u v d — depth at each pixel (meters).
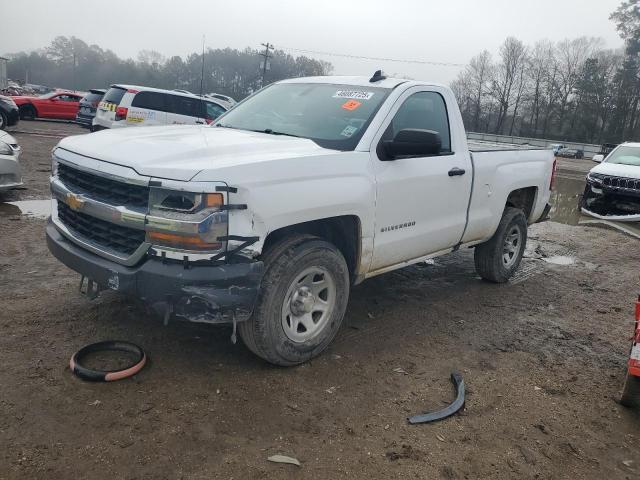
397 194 4.22
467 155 5.10
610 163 12.54
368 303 5.29
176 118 15.77
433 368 4.04
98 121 15.64
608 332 5.07
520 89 84.06
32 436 2.85
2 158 8.05
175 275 3.10
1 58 57.53
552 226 10.51
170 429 3.01
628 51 78.12
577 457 3.13
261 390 3.48
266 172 3.27
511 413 3.52
